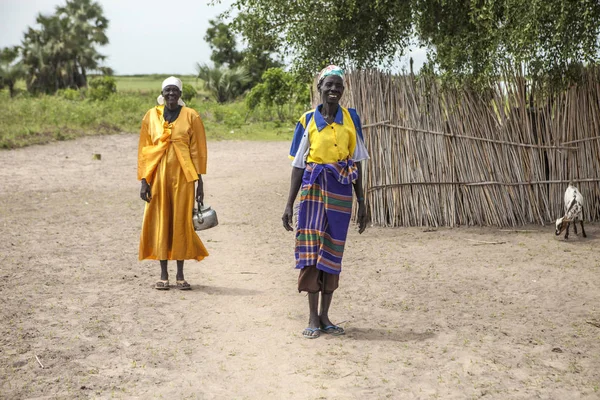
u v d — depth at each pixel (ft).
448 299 19.08
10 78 185.06
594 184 31.12
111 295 19.61
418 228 30.01
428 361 14.21
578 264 23.09
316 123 15.44
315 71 37.96
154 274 22.50
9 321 16.98
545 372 13.56
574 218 26.84
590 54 27.43
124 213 35.63
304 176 15.67
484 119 30.17
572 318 17.22
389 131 30.30
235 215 34.78
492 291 19.89
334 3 35.12
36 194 42.45
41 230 30.37
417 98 30.27
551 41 27.84
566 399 12.28
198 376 13.56
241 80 159.43
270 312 17.97
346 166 15.57
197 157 20.07
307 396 12.53
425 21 31.96
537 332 16.10
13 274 21.99
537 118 30.55
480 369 13.74
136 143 74.69
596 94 30.66
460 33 30.68
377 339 15.70
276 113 115.96
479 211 30.37
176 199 19.83
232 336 16.02
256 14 37.01
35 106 86.94
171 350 15.03
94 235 29.40
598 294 19.40
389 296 19.44
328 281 15.97
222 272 22.85
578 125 30.63
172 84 19.72
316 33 36.11
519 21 27.04
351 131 15.69
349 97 30.58
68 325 16.74
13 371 13.74
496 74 29.73
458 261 23.81
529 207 30.73
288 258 24.94
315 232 15.52
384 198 30.63
